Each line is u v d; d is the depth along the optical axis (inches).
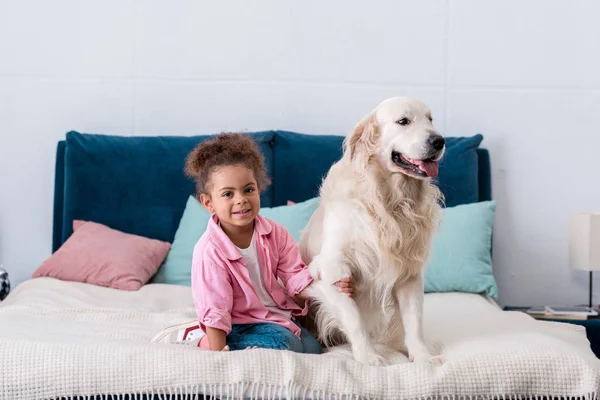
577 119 139.7
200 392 62.9
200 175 78.2
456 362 66.0
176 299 106.7
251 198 75.9
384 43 138.9
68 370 64.1
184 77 138.5
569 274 139.9
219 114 138.8
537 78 139.3
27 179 138.0
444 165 131.2
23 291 107.3
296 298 85.7
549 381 65.4
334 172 85.9
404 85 139.4
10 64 137.3
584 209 140.2
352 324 76.9
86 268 114.2
